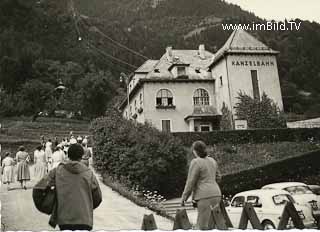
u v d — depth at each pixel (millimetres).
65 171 4789
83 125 55938
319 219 10305
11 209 12125
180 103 37062
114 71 88375
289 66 46031
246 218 5871
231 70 35469
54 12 101812
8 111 61625
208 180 5680
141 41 93125
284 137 30734
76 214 4535
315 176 23984
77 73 77438
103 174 21391
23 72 73688
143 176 19922
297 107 41625
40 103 66375
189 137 29203
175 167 20984
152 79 36812
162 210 13688
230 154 27141
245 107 34500
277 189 11719
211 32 66375
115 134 21734
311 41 46750
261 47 36625
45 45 90750
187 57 42812
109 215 12414
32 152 36562
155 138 21125
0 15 92188
